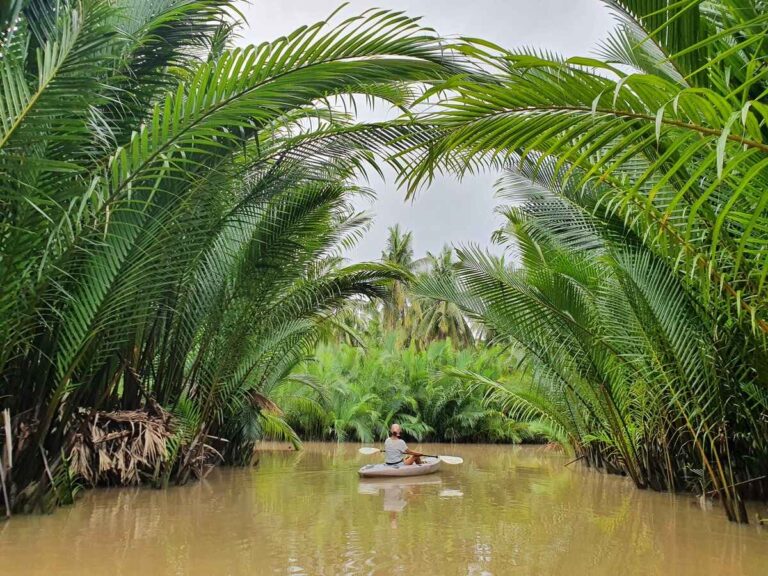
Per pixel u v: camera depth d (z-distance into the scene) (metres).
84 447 7.55
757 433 6.94
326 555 4.97
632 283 7.29
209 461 12.49
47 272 5.44
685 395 7.17
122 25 6.48
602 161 2.64
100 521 6.25
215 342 9.84
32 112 4.53
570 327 9.29
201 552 5.03
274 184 8.18
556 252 9.51
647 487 9.57
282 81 4.73
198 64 7.15
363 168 6.77
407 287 11.52
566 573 4.59
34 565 4.58
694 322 6.61
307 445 20.70
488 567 4.70
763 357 5.48
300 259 10.19
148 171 5.63
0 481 6.01
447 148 3.24
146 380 8.80
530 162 4.14
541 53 5.42
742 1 3.56
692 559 5.09
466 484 10.27
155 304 8.10
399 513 7.14
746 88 2.20
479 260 9.10
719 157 1.88
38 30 5.95
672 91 2.49
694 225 4.86
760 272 3.65
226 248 9.16
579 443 13.23
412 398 24.36
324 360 24.66
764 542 5.79
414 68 4.49
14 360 6.18
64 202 5.43
